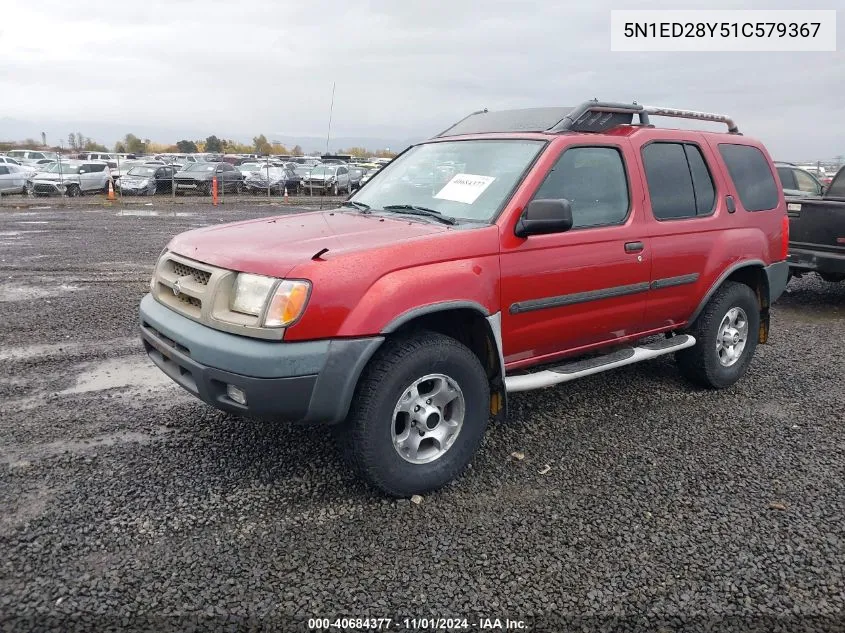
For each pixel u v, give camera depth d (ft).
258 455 13.09
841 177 31.50
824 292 32.71
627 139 15.05
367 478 11.28
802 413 16.11
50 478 11.95
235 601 8.89
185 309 11.66
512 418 15.44
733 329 17.47
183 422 14.60
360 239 11.52
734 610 9.01
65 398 15.87
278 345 10.25
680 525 11.02
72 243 43.73
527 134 14.28
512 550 10.23
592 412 15.92
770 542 10.58
